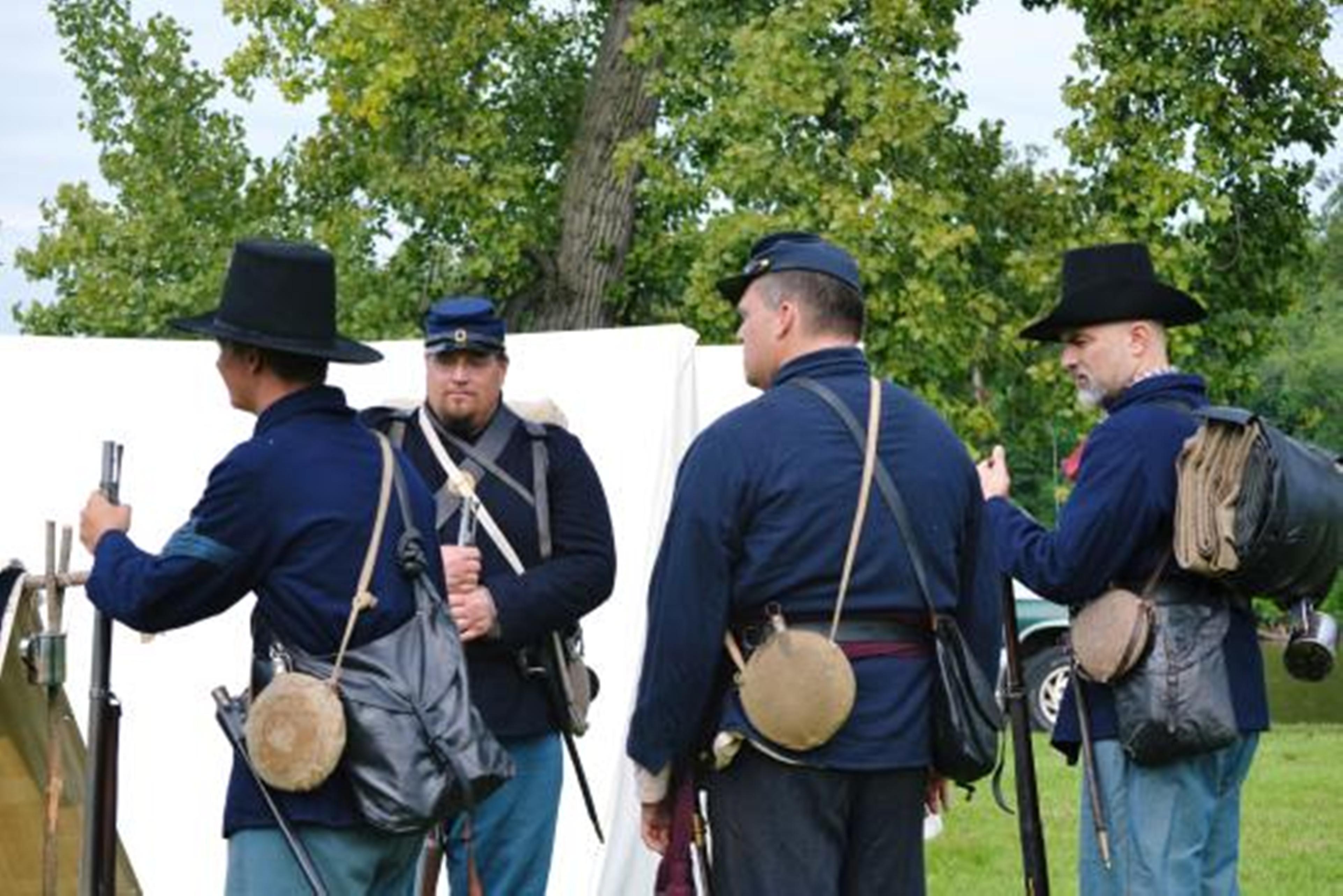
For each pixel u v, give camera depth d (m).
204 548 5.52
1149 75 22.39
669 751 5.63
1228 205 22.08
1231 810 6.59
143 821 8.51
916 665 5.65
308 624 5.54
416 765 5.45
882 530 5.61
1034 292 22.27
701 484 5.60
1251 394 24.03
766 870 5.56
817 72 21.70
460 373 7.22
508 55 24.86
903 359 21.66
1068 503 6.42
